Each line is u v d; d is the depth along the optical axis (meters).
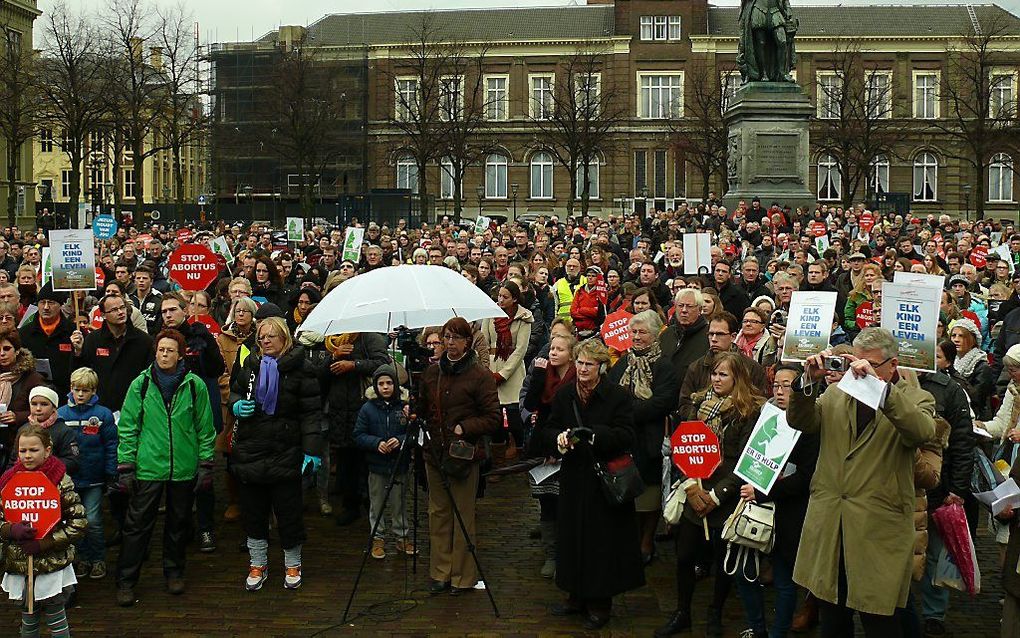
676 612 8.89
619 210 79.81
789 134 33.81
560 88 74.44
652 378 10.07
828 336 7.93
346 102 73.50
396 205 58.69
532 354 15.24
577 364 8.87
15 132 52.06
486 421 9.63
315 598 9.66
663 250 22.23
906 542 7.04
